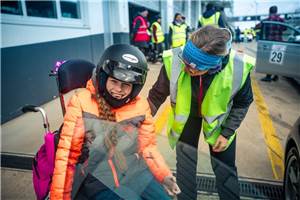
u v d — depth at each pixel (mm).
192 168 1036
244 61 1294
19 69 3619
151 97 1525
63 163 1010
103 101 1123
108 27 7352
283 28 4898
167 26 12727
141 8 9805
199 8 22688
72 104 1142
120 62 1018
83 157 1025
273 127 3367
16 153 2652
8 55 3418
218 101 1348
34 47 3916
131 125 1114
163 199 907
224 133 1438
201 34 1141
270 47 5059
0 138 2982
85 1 5668
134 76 1024
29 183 2193
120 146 1029
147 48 7773
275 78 5918
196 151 1132
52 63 4410
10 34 3443
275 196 1893
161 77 1462
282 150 2766
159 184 946
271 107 4141
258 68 5336
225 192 1003
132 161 1005
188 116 1445
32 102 3926
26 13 3814
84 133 1065
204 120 1428
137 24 7531
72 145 1048
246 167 2404
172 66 1379
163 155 1067
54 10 4582
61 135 1084
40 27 4059
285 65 4895
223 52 1116
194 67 1176
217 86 1312
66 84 1637
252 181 2096
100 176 971
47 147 1124
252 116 3744
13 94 3535
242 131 3230
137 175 964
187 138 1593
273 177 2223
